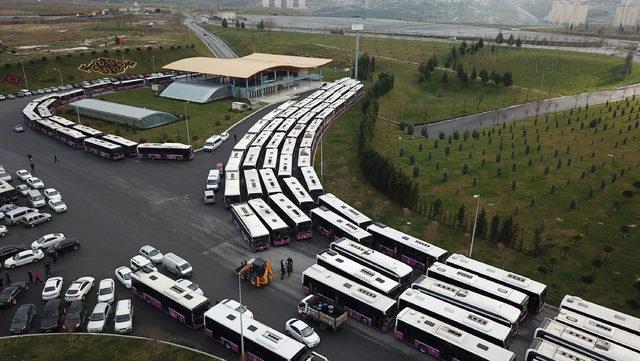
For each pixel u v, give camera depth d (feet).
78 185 237.86
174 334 135.44
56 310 138.82
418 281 147.74
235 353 128.47
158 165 267.80
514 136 323.37
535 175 254.06
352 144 303.27
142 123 332.39
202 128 336.49
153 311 145.59
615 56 545.44
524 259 174.29
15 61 476.95
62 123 321.73
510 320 130.72
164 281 147.02
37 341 130.62
